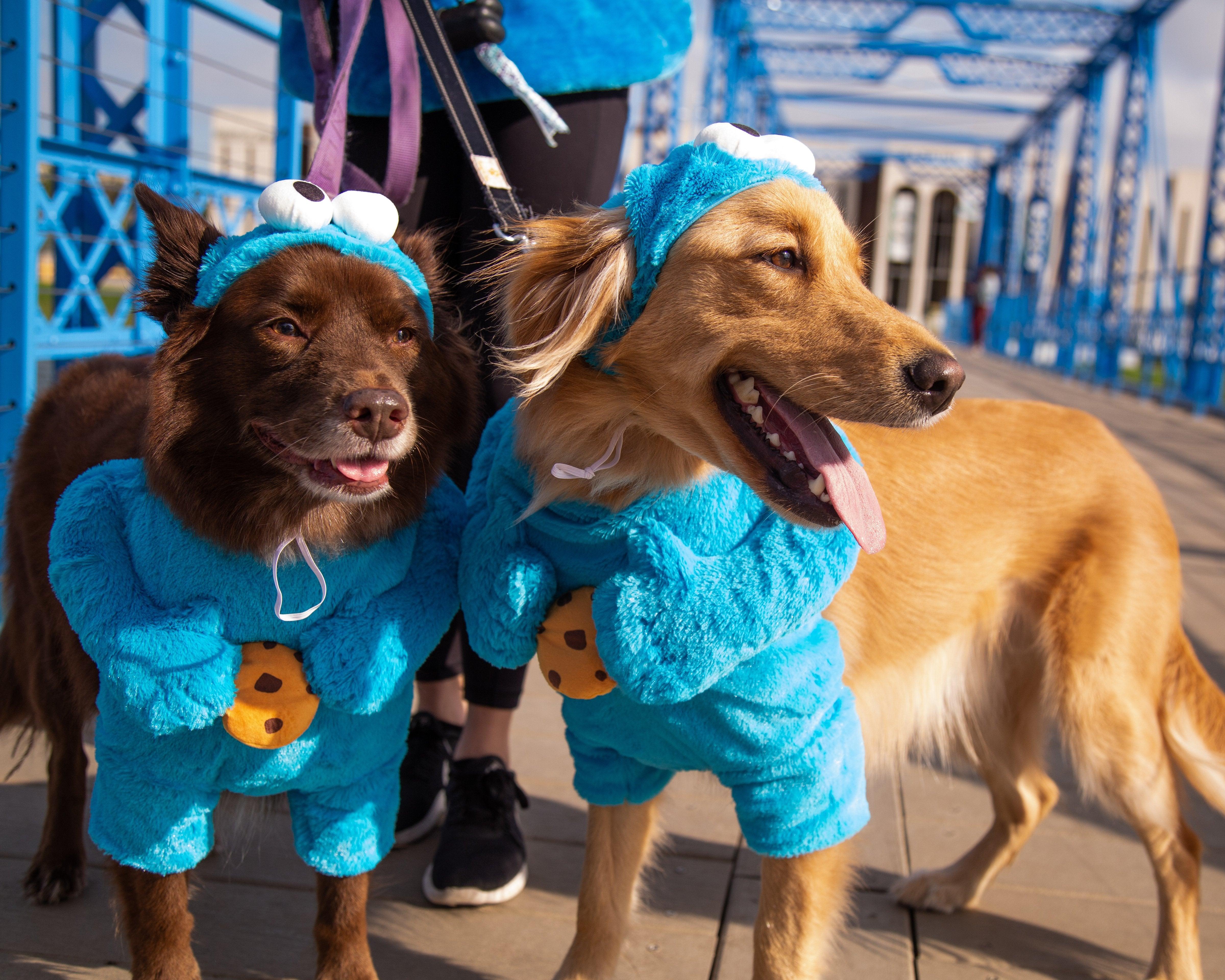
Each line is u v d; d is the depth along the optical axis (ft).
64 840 7.77
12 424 12.05
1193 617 15.80
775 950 6.48
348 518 5.78
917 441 8.27
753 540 5.80
